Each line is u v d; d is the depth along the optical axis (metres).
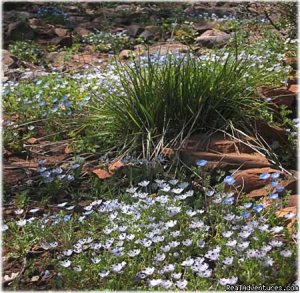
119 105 3.42
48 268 2.64
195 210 2.77
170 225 2.61
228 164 3.09
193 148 3.20
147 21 6.12
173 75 3.36
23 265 2.66
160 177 3.08
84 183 3.13
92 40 5.43
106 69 4.43
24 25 5.60
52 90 4.00
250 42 4.85
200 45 5.14
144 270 2.52
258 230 2.57
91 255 2.65
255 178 2.98
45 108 3.78
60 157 3.36
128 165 3.12
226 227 2.64
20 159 3.39
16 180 3.19
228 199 2.76
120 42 5.36
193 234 2.62
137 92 3.36
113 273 2.51
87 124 3.48
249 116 3.37
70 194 3.07
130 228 2.68
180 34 5.45
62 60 5.01
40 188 3.11
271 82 3.79
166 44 5.19
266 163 3.12
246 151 3.22
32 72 4.55
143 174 3.08
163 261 2.54
